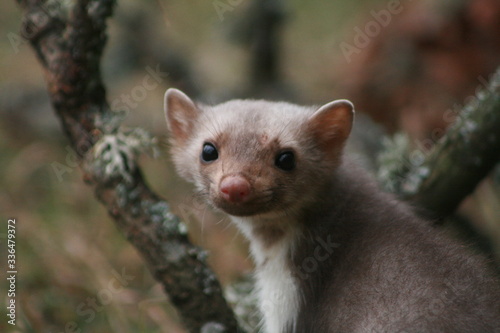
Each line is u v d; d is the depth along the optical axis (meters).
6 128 14.73
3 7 17.14
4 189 12.72
